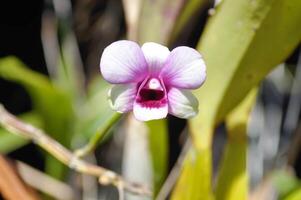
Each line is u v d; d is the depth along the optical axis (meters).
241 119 0.61
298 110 0.96
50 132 0.77
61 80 0.87
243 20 0.56
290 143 0.91
